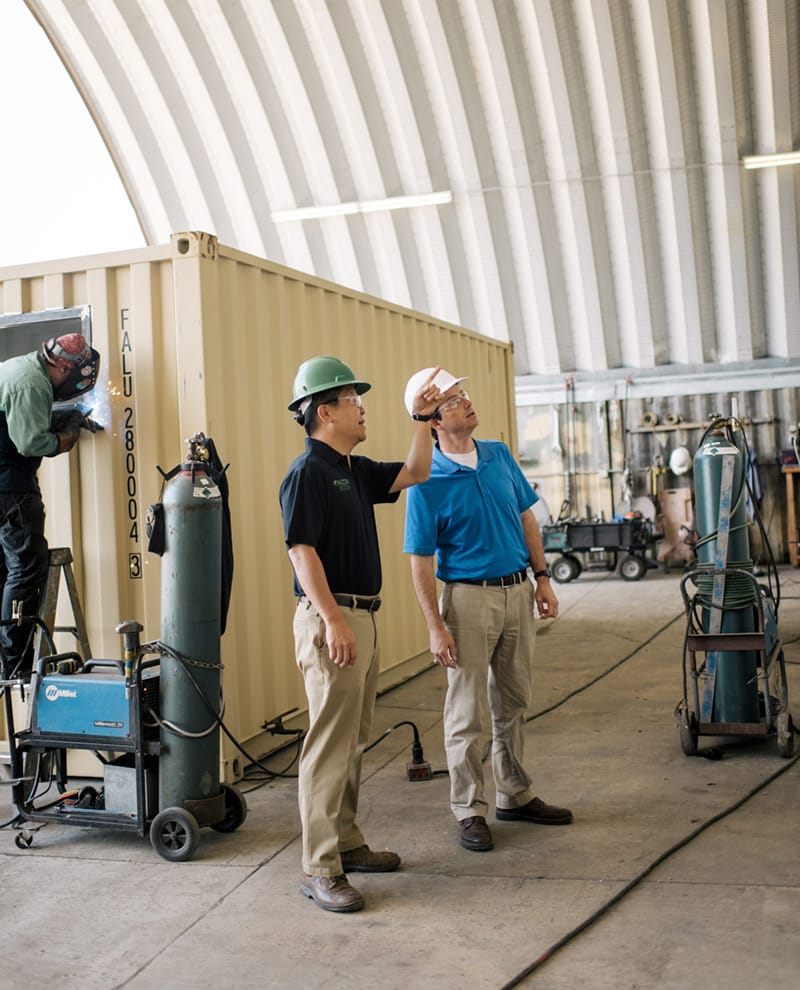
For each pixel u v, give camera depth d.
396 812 4.46
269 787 4.98
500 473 4.09
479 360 9.34
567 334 15.05
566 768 5.04
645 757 5.15
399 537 7.46
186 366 4.99
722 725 5.10
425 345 8.03
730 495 5.22
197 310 4.97
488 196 13.79
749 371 14.41
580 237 13.92
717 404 14.56
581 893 3.43
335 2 11.91
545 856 3.81
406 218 14.18
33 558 4.89
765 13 11.45
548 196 13.77
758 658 5.27
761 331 14.42
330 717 3.47
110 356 5.19
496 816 4.31
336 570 3.51
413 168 13.55
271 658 5.56
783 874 3.49
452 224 14.18
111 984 2.97
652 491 14.73
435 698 6.86
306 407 3.61
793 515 13.84
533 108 12.95
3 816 4.67
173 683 4.08
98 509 5.23
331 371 3.60
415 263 14.59
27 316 5.32
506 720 4.19
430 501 3.96
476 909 3.35
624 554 14.15
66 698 4.23
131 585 5.23
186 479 4.14
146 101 13.21
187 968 3.05
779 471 14.34
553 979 2.85
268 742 5.54
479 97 12.94
